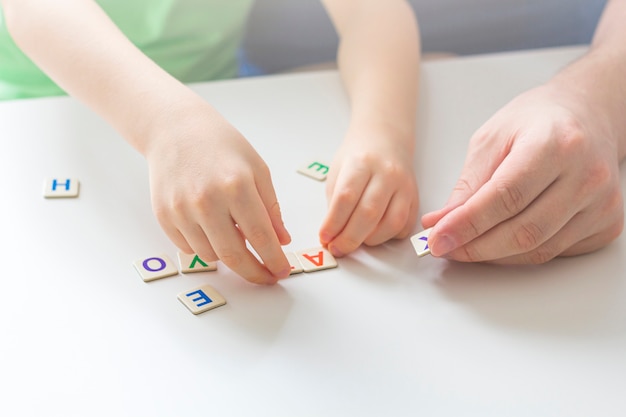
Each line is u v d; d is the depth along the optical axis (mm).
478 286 587
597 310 570
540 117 622
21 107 757
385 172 637
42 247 606
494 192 583
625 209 660
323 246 620
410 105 740
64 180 669
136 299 568
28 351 528
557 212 588
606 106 671
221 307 565
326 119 759
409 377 519
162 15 928
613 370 527
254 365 524
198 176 588
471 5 1083
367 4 852
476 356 534
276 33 1104
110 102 652
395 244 626
